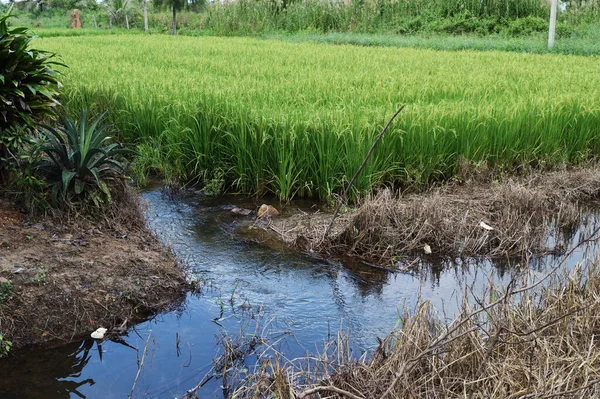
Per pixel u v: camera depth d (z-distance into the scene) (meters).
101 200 6.13
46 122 7.92
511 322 4.05
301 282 5.65
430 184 8.52
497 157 8.92
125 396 3.99
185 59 16.55
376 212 6.34
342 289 5.53
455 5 31.97
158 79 11.53
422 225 6.38
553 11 23.38
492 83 12.37
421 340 3.91
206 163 8.59
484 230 6.57
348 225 6.35
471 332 3.90
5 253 5.22
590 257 6.16
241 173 8.20
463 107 9.41
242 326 4.84
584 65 16.77
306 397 3.56
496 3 30.81
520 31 29.16
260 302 5.25
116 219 6.23
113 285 5.14
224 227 6.99
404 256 6.20
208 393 4.01
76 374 4.24
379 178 8.05
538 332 4.00
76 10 46.53
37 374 4.23
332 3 35.06
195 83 11.02
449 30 30.64
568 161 9.48
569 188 8.09
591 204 7.94
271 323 4.90
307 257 6.19
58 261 5.26
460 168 8.59
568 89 11.53
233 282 5.61
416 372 3.79
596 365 3.85
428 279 5.75
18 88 6.27
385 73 13.48
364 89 10.91
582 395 3.37
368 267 5.99
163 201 7.92
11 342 4.47
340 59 17.11
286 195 7.91
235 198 8.08
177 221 7.16
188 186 8.59
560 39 25.89
